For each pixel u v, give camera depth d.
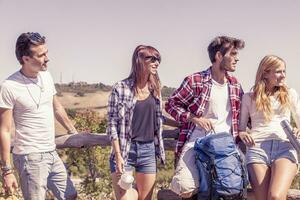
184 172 4.98
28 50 4.57
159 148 5.16
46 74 4.86
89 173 12.76
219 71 5.12
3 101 4.56
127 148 4.98
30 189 4.71
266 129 5.11
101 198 12.62
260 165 5.02
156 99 5.09
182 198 5.20
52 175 4.90
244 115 5.21
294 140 4.93
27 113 4.66
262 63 5.11
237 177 4.78
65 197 4.95
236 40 5.03
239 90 5.25
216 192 4.77
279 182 4.82
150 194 5.15
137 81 4.97
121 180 4.85
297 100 5.18
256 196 5.00
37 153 4.70
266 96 5.08
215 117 5.13
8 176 4.60
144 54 4.88
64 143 5.66
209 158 4.85
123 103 4.95
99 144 5.64
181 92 5.19
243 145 5.54
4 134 4.56
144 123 5.03
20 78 4.65
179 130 5.66
